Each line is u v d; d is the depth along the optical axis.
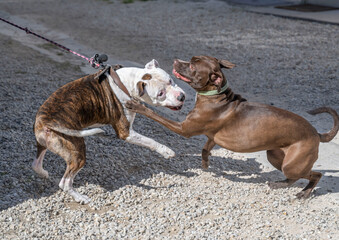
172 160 5.50
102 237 3.97
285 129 4.30
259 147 4.43
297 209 4.52
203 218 4.33
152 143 4.73
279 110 4.39
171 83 4.35
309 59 10.14
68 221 4.22
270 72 9.35
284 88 8.38
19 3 18.75
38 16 15.91
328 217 4.35
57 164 5.21
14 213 4.28
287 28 13.17
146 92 4.30
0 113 6.67
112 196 4.66
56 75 8.83
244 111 4.36
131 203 4.56
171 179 5.07
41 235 3.99
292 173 4.44
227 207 4.51
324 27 13.08
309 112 4.71
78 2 18.86
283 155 4.68
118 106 4.57
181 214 4.36
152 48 11.47
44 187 4.77
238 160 5.62
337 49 10.84
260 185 5.00
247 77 9.09
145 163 5.39
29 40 12.20
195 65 4.23
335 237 4.01
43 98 7.41
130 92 4.48
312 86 8.41
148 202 4.59
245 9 16.02
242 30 13.16
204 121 4.41
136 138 4.69
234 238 3.99
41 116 4.16
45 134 4.15
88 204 4.51
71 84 4.47
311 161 4.40
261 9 15.83
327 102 7.57
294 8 15.70
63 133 4.13
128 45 11.81
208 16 15.25
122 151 5.62
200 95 4.41
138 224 4.20
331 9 15.37
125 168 5.24
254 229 4.14
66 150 4.20
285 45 11.38
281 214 4.43
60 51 11.05
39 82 8.30
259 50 11.02
